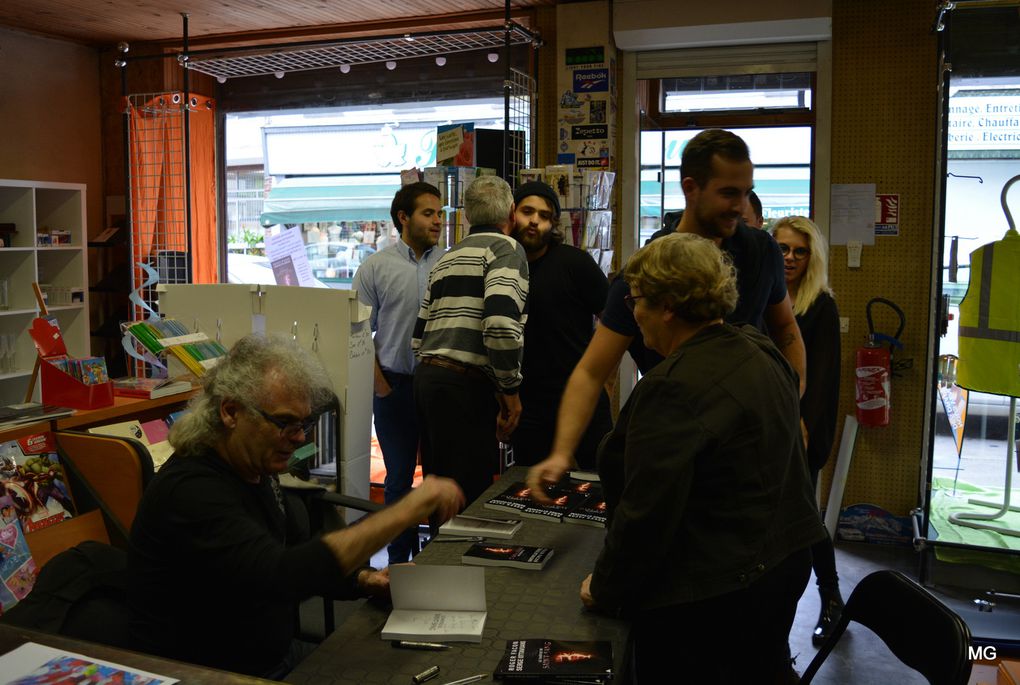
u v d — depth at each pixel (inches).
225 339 149.3
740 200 83.7
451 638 65.7
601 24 195.0
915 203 184.4
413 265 154.6
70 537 108.3
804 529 70.2
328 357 142.7
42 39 237.1
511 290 120.1
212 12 208.8
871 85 185.3
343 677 60.4
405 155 249.1
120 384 129.6
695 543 66.6
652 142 208.8
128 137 217.0
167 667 54.5
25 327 222.5
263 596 61.7
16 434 108.0
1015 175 140.1
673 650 68.9
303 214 260.7
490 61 228.2
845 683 125.1
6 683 52.5
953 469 152.5
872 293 188.2
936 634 68.8
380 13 208.8
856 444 190.1
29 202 217.8
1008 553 139.9
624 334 86.6
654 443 64.4
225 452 67.5
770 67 195.2
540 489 83.5
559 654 62.0
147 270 213.5
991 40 139.3
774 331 103.5
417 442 160.6
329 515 98.8
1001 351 141.9
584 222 161.8
